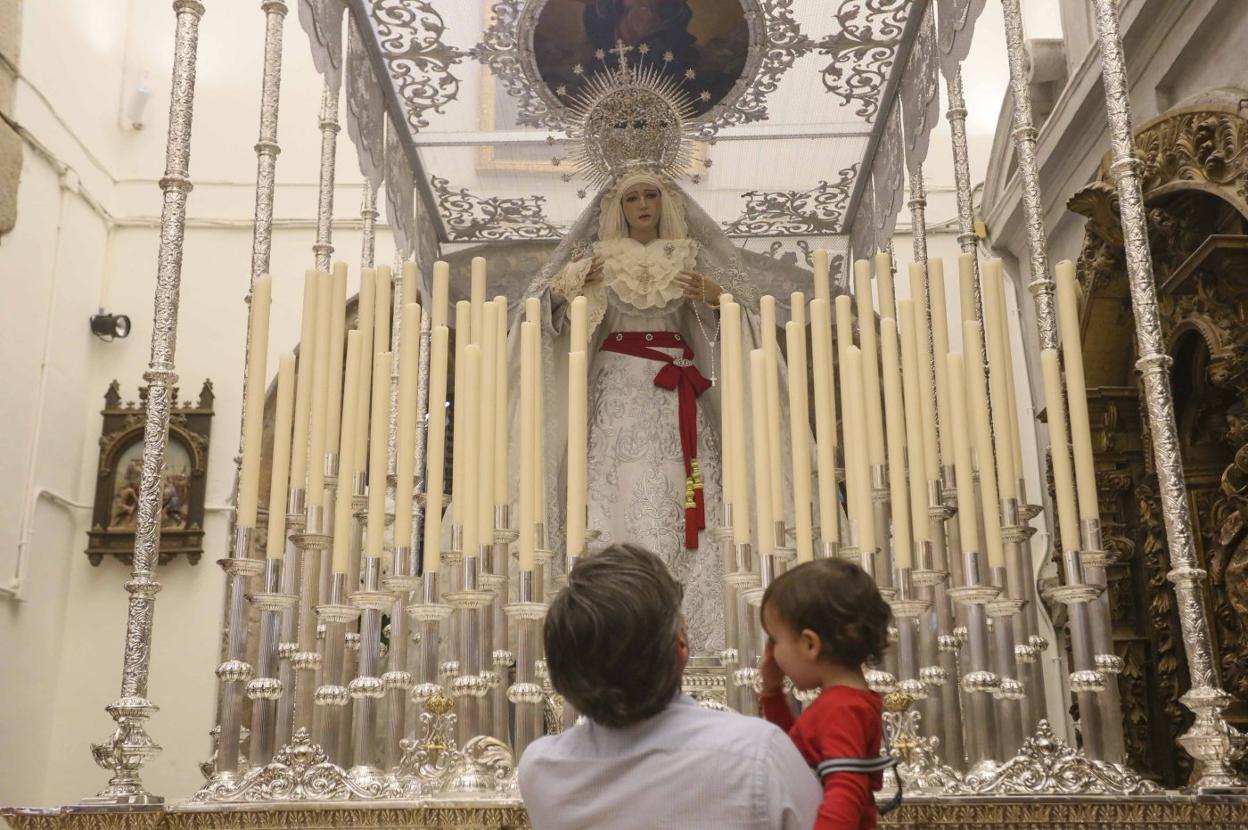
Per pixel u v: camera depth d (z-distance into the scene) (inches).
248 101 494.0
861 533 136.3
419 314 153.1
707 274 211.0
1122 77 150.3
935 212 440.1
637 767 79.0
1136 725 261.0
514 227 283.9
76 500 458.9
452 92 247.0
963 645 147.3
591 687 80.0
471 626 138.0
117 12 490.9
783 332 281.1
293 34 500.1
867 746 86.2
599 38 235.8
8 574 412.8
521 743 137.1
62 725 440.5
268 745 135.6
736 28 235.0
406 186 264.8
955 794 121.6
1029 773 123.4
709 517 198.4
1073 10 324.2
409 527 144.5
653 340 206.5
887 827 119.9
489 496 143.7
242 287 478.3
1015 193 372.8
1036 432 379.9
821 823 78.2
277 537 142.6
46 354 438.0
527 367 147.3
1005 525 142.1
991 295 148.9
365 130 236.8
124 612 453.4
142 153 492.1
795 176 271.6
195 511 454.6
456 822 121.6
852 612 90.4
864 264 153.6
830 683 91.4
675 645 82.0
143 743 128.6
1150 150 251.6
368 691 136.2
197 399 468.1
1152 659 261.9
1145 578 263.1
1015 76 177.0
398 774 139.3
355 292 462.0
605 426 201.0
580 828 79.2
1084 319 279.4
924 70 233.9
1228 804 118.7
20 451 422.0
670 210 210.5
